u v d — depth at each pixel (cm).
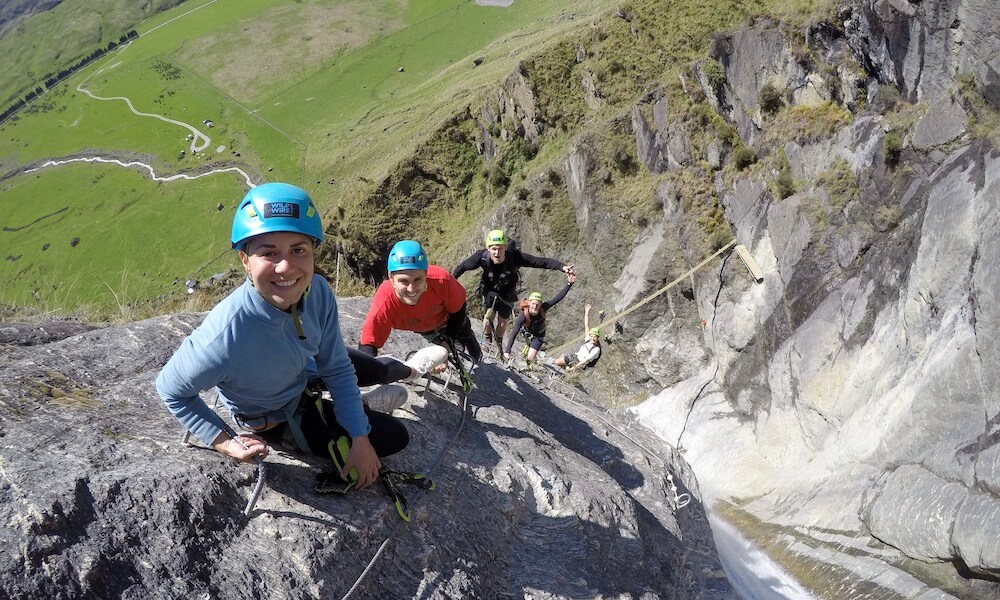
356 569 302
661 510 588
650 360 2283
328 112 12725
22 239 12812
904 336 1188
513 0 14350
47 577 223
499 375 679
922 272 1168
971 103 1252
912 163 1361
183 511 274
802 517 1142
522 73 3812
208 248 10281
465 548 362
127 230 11375
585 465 531
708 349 2080
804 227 1606
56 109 18038
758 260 1797
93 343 416
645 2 3244
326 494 327
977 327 955
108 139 15362
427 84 11025
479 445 462
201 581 256
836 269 1492
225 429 290
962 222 1118
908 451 1005
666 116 2425
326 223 4841
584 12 9312
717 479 1597
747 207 1920
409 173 4628
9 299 703
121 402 358
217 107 14625
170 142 14050
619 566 436
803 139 1739
